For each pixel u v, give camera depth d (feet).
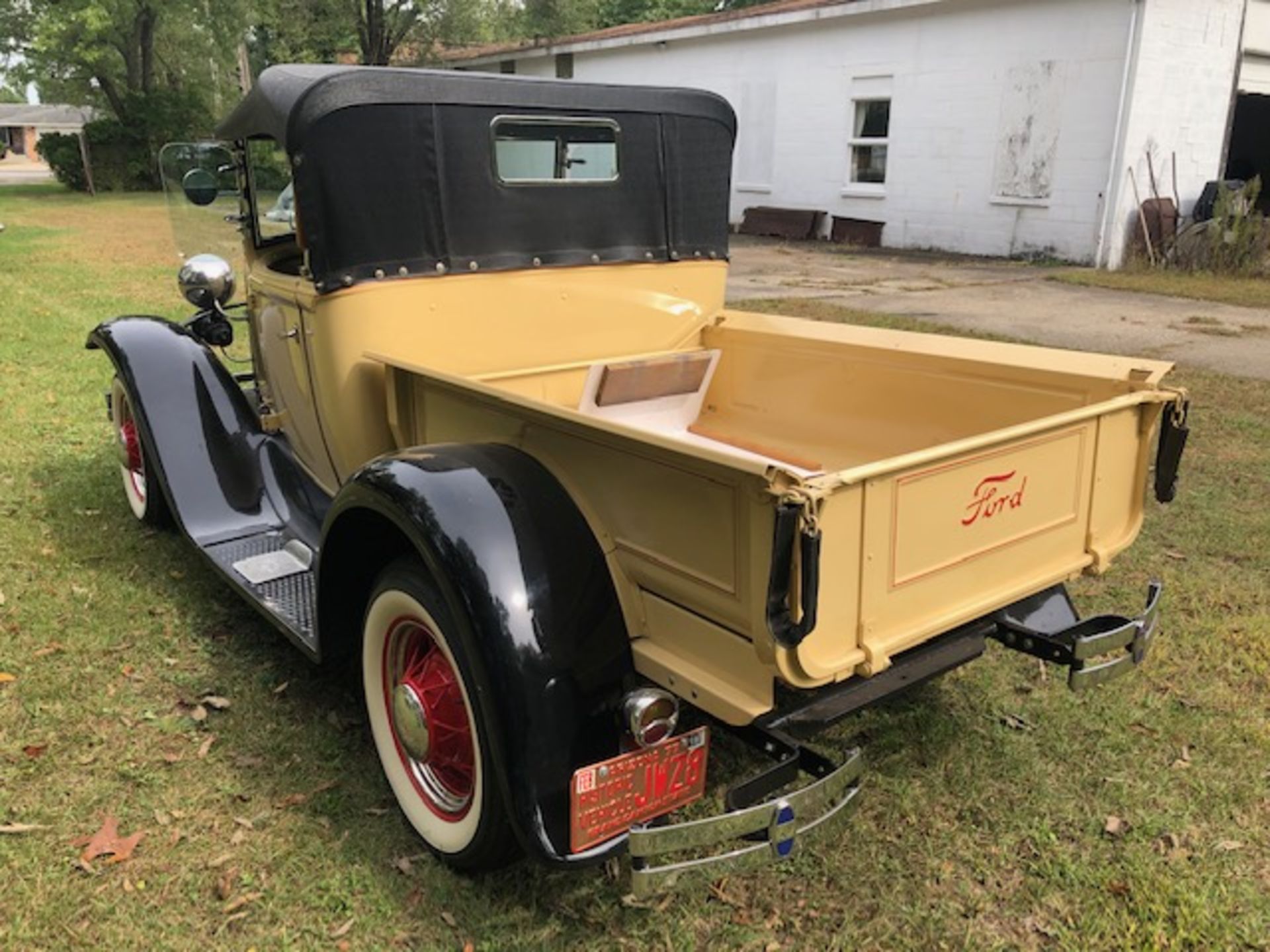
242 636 12.08
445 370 11.03
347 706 10.72
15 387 22.61
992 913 8.18
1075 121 45.29
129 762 9.73
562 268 11.62
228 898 8.10
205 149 14.12
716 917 8.09
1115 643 8.57
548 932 7.86
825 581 6.56
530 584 7.28
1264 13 46.39
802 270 45.21
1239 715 10.79
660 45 66.23
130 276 40.86
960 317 32.99
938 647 8.37
